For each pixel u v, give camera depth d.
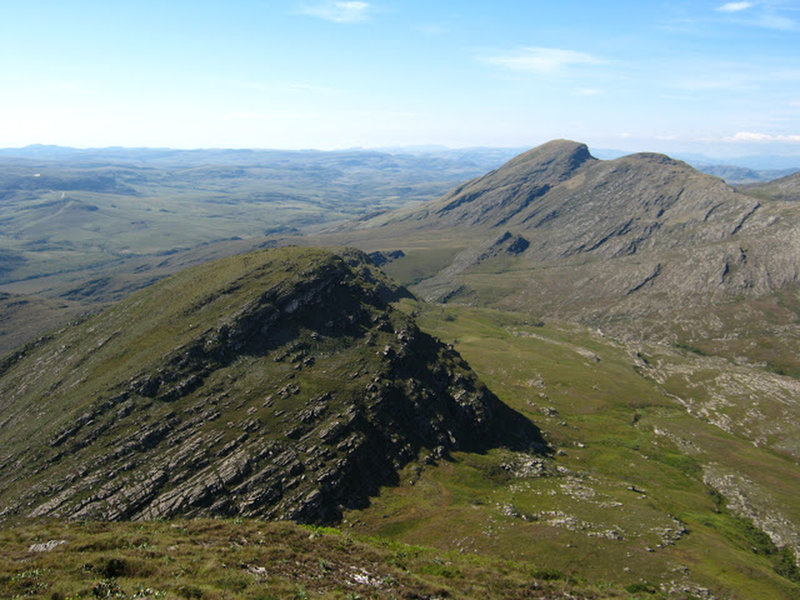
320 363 135.62
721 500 136.62
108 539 43.56
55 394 134.38
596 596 49.69
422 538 87.25
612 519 100.06
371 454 111.62
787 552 109.38
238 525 52.56
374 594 38.56
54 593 30.44
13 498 97.06
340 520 93.25
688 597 71.69
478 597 43.69
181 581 33.97
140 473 99.62
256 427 112.06
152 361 129.38
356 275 177.88
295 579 38.78
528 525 93.25
